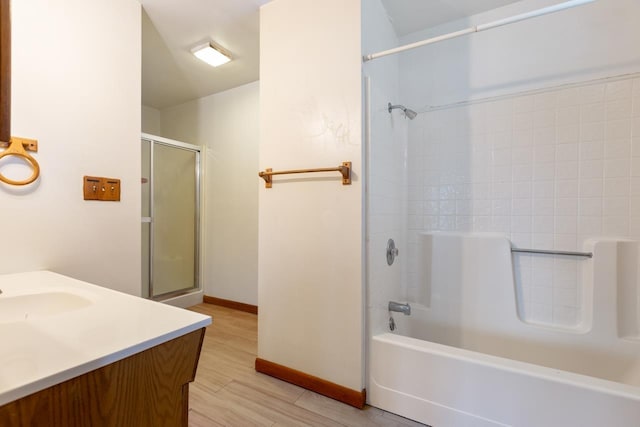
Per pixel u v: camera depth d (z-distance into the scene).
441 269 1.92
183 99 3.29
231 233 3.01
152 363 0.60
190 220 3.17
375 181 1.59
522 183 1.77
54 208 1.36
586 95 1.62
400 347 1.38
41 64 1.32
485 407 1.19
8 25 0.55
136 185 1.68
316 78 1.58
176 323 0.67
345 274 1.49
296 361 1.63
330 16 1.54
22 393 0.42
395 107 1.83
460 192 1.95
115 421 0.54
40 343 0.56
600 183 1.59
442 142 2.01
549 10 1.15
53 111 1.36
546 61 1.71
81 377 0.49
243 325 2.52
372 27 1.62
